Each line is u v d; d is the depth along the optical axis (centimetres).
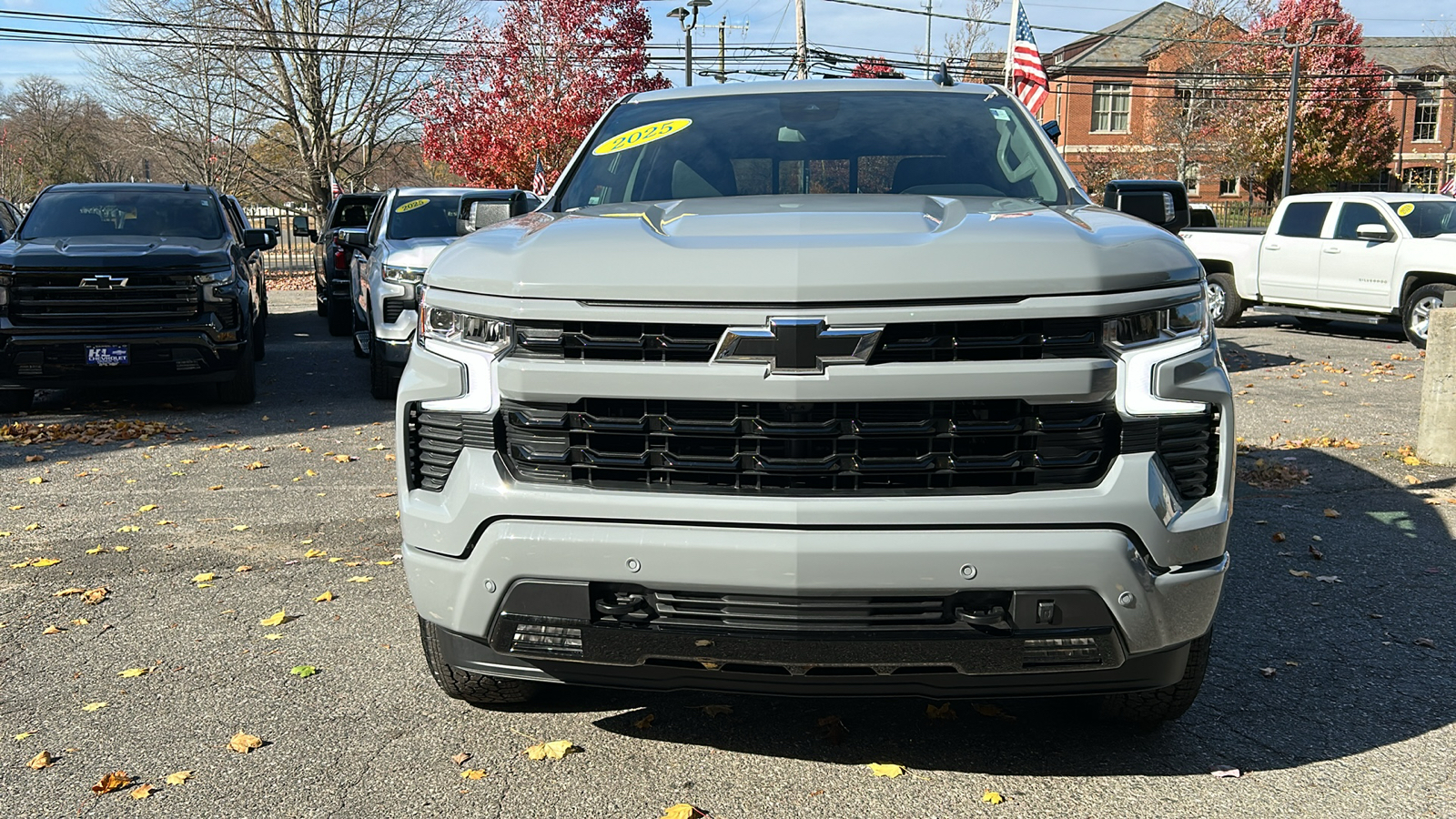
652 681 297
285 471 740
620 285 275
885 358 270
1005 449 276
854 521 272
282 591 495
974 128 420
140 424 896
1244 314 1897
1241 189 4834
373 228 1203
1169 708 334
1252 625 451
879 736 349
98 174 5916
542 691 373
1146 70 4850
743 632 278
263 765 331
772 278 268
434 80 3123
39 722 362
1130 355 276
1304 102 4431
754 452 277
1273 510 629
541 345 284
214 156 3528
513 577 287
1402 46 5550
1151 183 386
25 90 6131
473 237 333
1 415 971
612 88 2917
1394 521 603
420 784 319
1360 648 426
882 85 462
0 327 898
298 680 395
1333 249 1489
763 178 397
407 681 393
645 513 278
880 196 370
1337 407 979
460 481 295
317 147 3347
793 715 363
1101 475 278
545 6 2906
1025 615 273
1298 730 355
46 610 471
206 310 951
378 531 593
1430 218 1421
